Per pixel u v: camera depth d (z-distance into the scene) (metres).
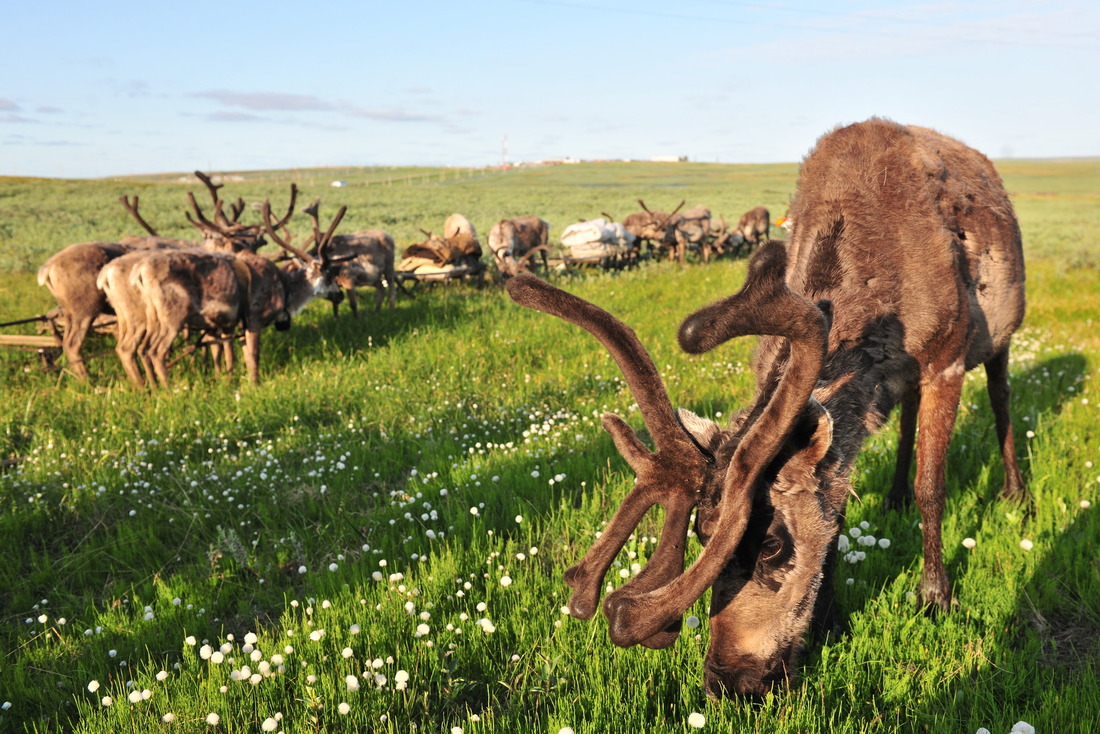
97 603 4.36
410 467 6.09
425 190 72.88
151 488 5.73
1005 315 4.24
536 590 3.87
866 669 3.17
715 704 2.82
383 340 10.59
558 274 18.44
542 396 7.55
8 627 4.05
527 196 61.84
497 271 16.69
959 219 3.76
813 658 3.17
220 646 3.69
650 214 22.14
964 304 3.50
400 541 4.64
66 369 8.74
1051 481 4.82
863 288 3.29
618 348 2.36
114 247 8.95
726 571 2.51
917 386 3.62
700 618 3.52
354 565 4.24
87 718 3.10
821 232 3.43
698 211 23.14
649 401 2.38
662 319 11.39
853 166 3.60
